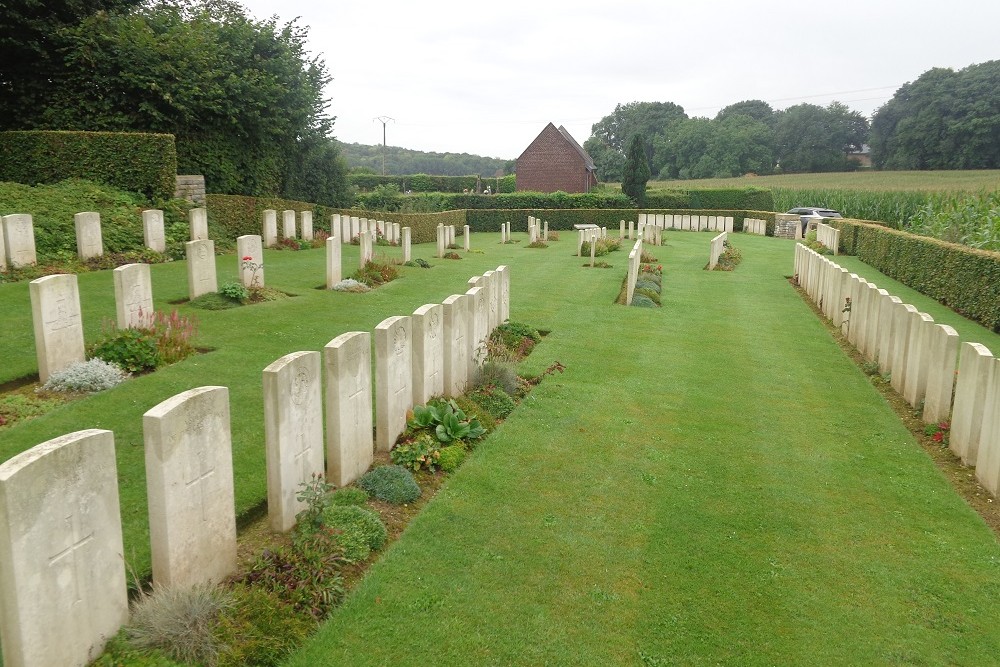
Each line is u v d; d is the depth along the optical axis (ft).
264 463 21.74
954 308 55.83
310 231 75.00
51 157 66.13
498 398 29.25
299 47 95.35
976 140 236.22
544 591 16.58
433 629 14.98
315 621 14.98
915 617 16.15
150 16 82.02
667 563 18.02
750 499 21.75
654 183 275.80
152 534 14.34
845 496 22.13
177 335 32.22
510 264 75.87
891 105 286.46
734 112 392.68
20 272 44.80
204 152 79.51
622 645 14.88
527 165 200.95
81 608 12.60
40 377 28.02
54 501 11.95
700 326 47.55
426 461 22.79
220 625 13.66
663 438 26.55
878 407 31.07
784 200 164.35
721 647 14.96
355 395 21.15
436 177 216.74
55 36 71.26
